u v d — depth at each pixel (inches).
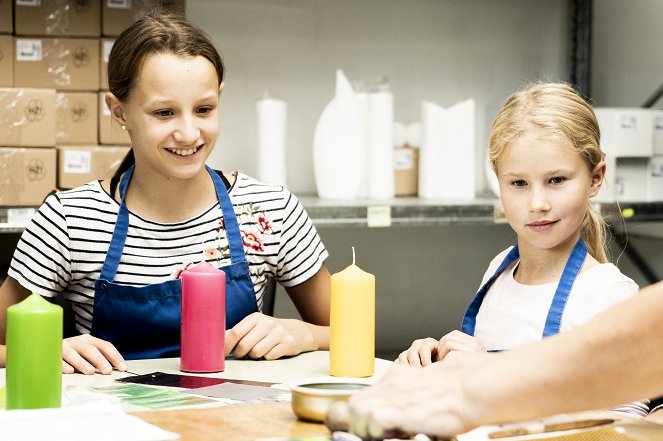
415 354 59.9
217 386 53.0
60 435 38.1
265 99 116.7
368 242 131.0
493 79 132.5
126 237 70.7
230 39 123.6
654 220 113.5
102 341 61.6
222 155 124.3
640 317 31.3
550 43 134.2
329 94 126.9
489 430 39.3
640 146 115.0
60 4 101.2
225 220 72.5
